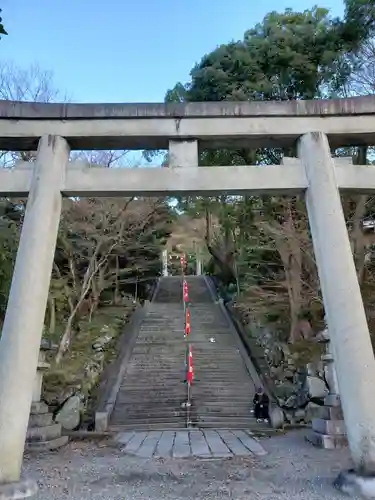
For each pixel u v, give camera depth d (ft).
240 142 23.49
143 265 91.97
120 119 22.68
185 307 81.15
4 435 17.12
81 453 30.14
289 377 53.42
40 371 35.78
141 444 33.60
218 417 46.16
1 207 56.65
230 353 63.26
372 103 22.86
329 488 18.58
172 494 18.67
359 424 17.65
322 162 22.06
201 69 62.28
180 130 22.54
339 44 58.13
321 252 20.80
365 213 58.65
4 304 51.21
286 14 62.90
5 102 22.57
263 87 58.90
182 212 111.14
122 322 77.77
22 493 16.94
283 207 62.34
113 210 66.80
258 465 25.03
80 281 74.38
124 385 54.19
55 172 21.79
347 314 19.29
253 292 73.67
